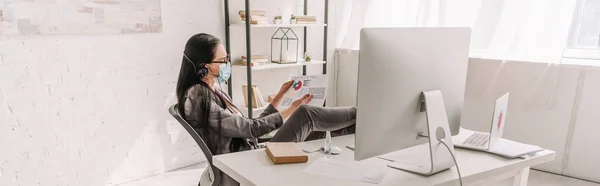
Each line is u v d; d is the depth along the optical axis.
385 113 1.19
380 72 1.14
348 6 3.70
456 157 1.44
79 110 2.54
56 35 2.38
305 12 3.47
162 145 2.96
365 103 1.14
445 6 2.96
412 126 1.28
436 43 1.27
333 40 3.83
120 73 2.66
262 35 3.33
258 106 3.12
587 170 2.67
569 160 2.73
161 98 2.89
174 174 2.95
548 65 2.60
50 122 2.45
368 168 1.32
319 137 2.04
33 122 2.39
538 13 2.60
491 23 2.80
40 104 2.40
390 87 1.18
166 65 2.86
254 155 1.44
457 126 1.45
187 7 2.87
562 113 2.70
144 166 2.89
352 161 1.39
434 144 1.25
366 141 1.18
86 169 2.63
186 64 1.94
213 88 2.04
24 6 2.24
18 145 2.37
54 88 2.43
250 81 2.99
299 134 1.84
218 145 1.88
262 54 3.36
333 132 1.94
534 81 2.67
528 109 2.75
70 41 2.43
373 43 1.11
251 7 3.21
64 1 2.36
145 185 2.75
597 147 2.61
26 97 2.35
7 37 2.23
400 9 3.34
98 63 2.56
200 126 1.86
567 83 2.65
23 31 2.26
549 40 2.57
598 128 2.58
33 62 2.33
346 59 3.76
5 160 2.34
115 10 2.54
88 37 2.49
